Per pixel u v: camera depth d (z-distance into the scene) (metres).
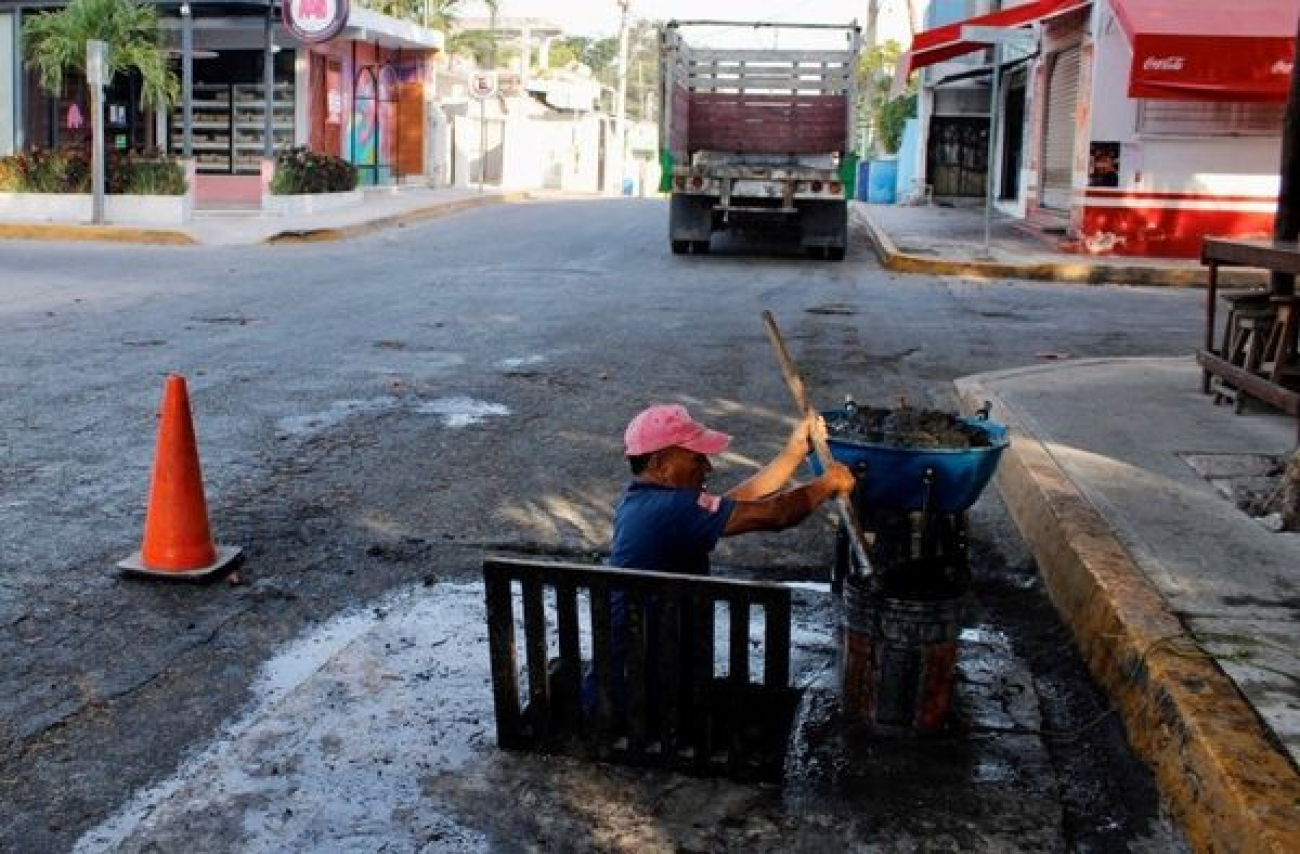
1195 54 16.84
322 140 29.42
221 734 4.03
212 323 11.67
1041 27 23.66
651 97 92.81
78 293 13.57
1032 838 3.51
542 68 55.34
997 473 6.95
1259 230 18.55
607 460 7.19
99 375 9.11
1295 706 3.75
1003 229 23.59
